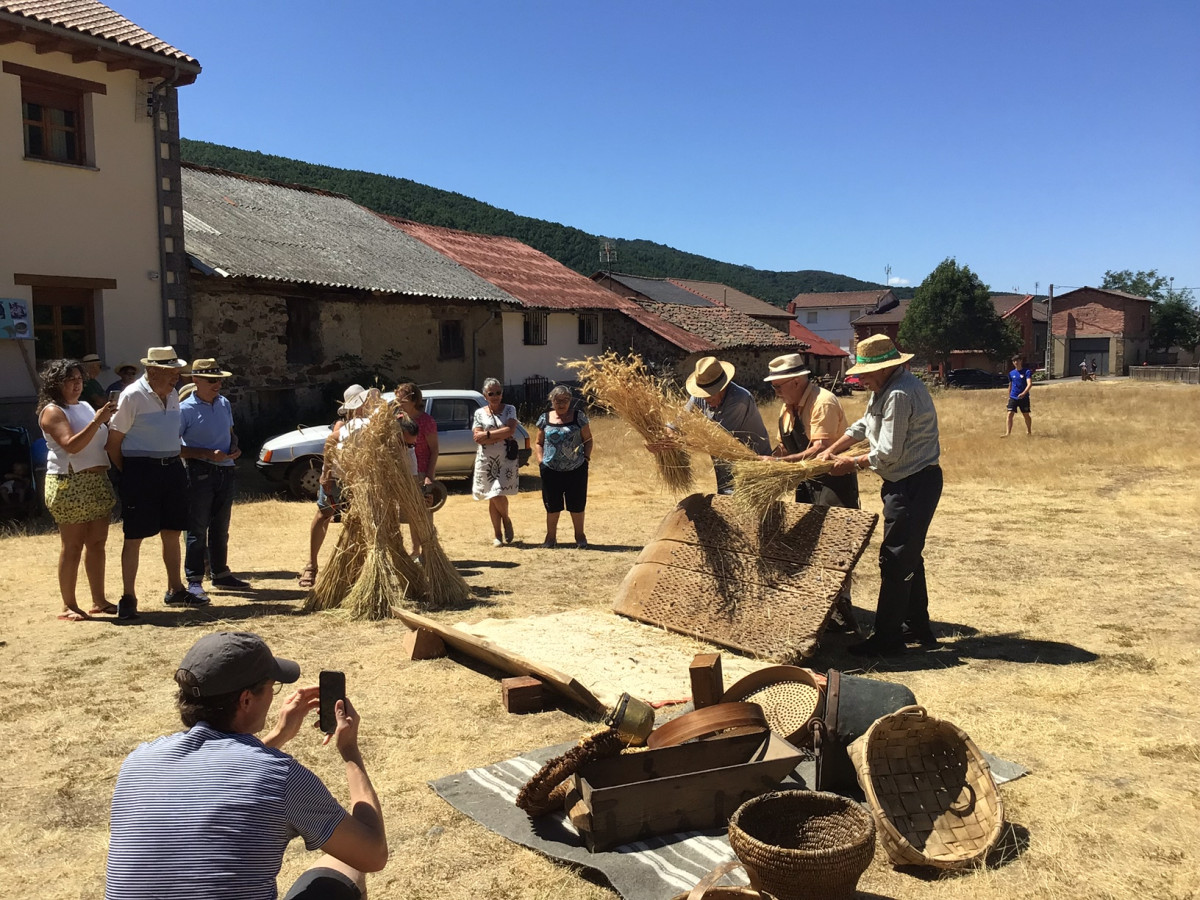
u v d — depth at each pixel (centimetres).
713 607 623
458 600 752
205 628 671
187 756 235
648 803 360
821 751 387
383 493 731
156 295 1510
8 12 1221
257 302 1833
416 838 370
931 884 332
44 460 1158
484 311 2480
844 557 582
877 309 8400
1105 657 580
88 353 1441
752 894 283
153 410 689
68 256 1381
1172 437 1992
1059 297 8219
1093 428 2252
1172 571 820
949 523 1089
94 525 695
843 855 290
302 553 971
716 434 638
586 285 3177
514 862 352
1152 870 336
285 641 643
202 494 748
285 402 1936
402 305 2241
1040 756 433
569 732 477
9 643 633
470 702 523
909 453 573
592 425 2270
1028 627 656
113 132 1434
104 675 566
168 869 223
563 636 623
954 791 376
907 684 536
